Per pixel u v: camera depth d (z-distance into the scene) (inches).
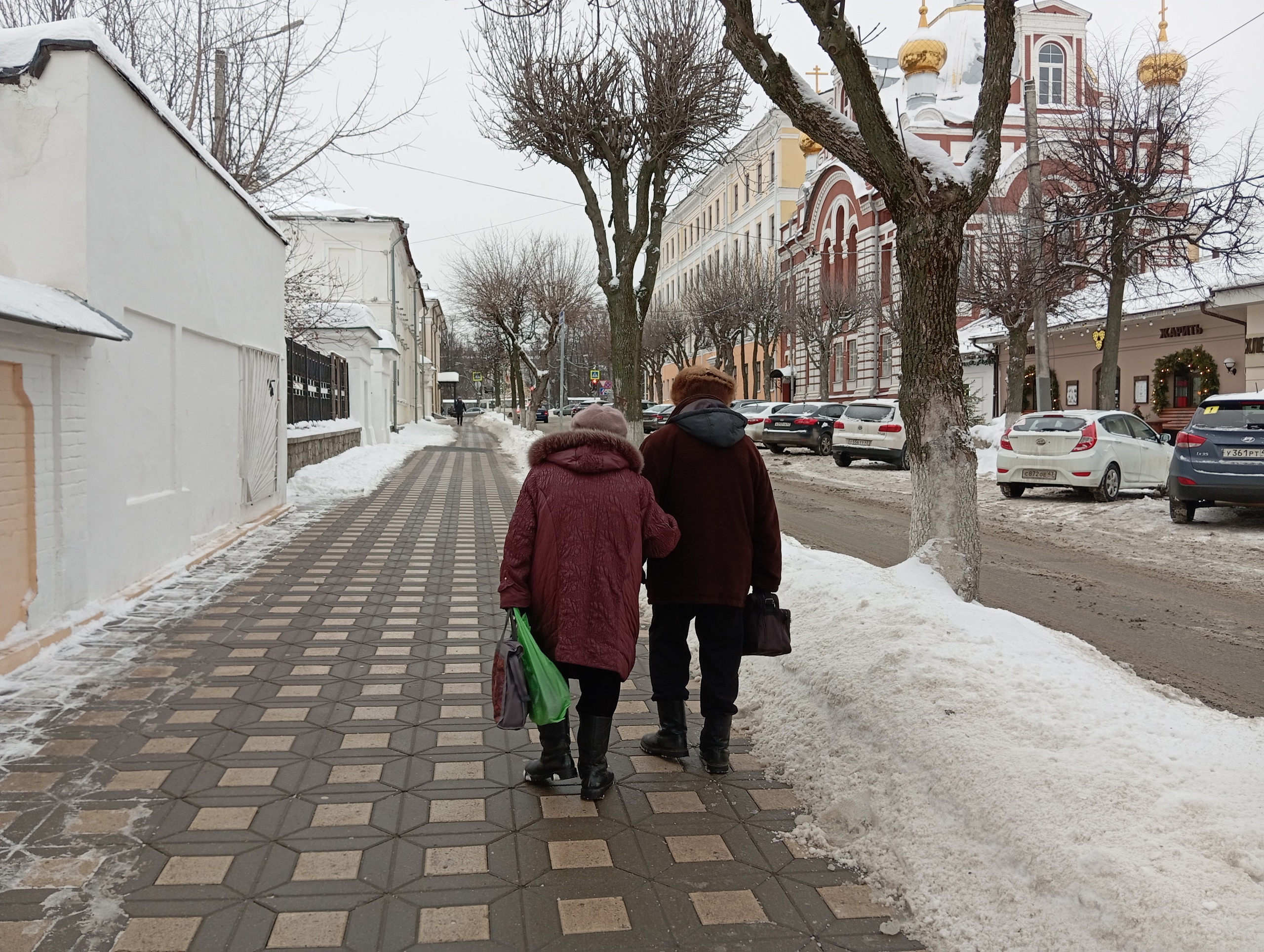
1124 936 94.5
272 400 459.5
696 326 1945.1
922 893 116.3
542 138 538.3
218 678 200.5
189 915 110.4
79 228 233.9
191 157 319.9
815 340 1644.9
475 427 2034.9
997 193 1147.9
